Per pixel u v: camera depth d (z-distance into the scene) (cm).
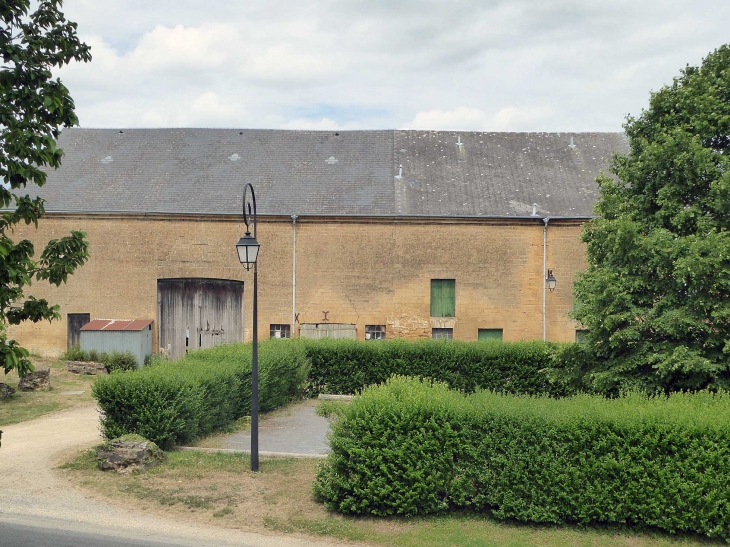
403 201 2522
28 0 672
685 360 1073
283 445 1281
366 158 2752
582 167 2717
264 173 2680
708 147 1192
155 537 812
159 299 2531
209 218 2503
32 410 1688
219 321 2517
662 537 809
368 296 2481
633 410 862
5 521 858
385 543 800
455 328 2469
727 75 1201
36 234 2519
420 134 2909
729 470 795
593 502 832
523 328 2462
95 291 2531
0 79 663
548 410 877
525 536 814
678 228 1170
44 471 1085
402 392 955
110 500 944
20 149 634
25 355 618
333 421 1067
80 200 2541
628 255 1159
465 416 883
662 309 1146
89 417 1619
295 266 2491
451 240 2472
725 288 1088
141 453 1077
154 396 1162
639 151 1292
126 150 2828
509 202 2527
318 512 898
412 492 866
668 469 812
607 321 1150
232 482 1022
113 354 2317
